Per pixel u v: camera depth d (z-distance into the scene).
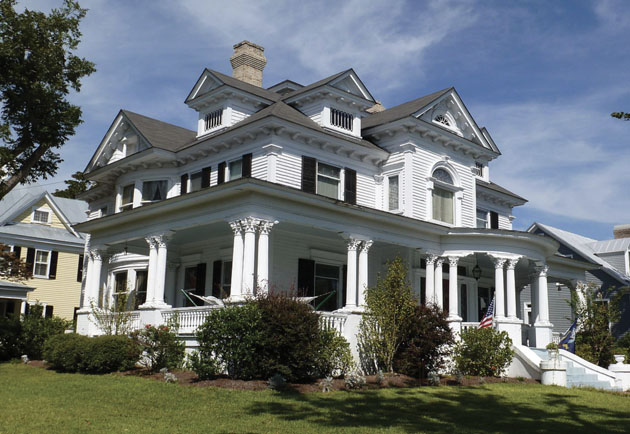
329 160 23.64
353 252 20.64
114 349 18.14
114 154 28.34
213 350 15.80
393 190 25.20
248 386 14.92
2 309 36.50
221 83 25.08
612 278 39.81
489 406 14.45
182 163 25.53
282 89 30.70
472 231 23.47
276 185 18.11
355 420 11.93
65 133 25.03
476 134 28.00
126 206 26.44
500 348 20.58
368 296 19.30
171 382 15.65
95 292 24.06
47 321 24.17
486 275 30.62
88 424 10.80
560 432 11.73
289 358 15.77
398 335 18.62
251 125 21.97
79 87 25.02
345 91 24.53
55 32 23.95
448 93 26.91
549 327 25.02
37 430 10.22
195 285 25.09
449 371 21.33
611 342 24.98
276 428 10.88
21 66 23.06
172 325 18.44
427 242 23.45
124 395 13.80
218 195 18.66
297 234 22.94
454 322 23.23
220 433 10.39
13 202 41.97
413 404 14.12
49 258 39.78
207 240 24.80
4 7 23.00
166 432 10.31
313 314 16.42
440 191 26.25
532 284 26.06
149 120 27.88
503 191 31.95
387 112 27.80
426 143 25.86
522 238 23.80
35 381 16.30
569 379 20.23
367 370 19.30
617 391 19.52
